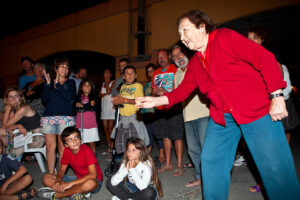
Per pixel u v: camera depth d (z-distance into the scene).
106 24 8.64
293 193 1.26
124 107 2.92
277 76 1.19
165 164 3.58
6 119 3.25
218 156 1.54
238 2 6.03
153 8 7.50
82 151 2.37
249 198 2.23
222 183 1.55
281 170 1.27
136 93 2.93
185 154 4.32
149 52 7.61
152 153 4.36
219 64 1.40
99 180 2.45
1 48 11.91
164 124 3.14
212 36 1.42
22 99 3.39
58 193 2.25
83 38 9.27
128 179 2.14
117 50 8.28
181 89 1.80
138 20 7.56
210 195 1.55
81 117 3.37
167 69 3.11
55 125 2.92
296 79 11.72
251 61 1.29
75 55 11.43
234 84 1.38
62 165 2.44
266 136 1.30
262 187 2.36
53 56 11.27
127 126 2.87
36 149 3.23
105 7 8.67
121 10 8.24
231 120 1.51
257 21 6.38
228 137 1.55
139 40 7.59
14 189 2.24
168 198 2.27
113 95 3.70
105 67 14.30
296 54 10.59
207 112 2.44
